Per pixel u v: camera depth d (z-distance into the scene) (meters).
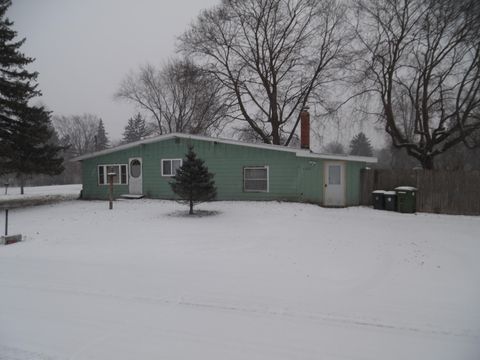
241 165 16.02
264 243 7.98
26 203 17.62
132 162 18.11
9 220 12.13
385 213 13.11
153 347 3.51
